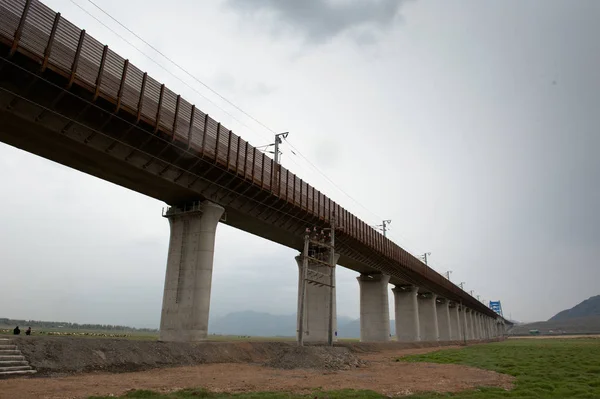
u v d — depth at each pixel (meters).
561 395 16.38
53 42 23.81
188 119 32.91
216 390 17.02
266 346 38.19
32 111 25.36
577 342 83.69
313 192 50.56
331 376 23.72
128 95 27.88
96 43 26.36
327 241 53.62
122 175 33.50
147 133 29.70
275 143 46.22
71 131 27.36
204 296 36.75
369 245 63.81
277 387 18.44
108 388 16.30
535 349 52.88
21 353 19.94
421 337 103.94
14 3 22.42
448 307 121.50
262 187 40.53
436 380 21.97
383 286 76.62
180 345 29.72
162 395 14.80
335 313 55.22
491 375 24.47
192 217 39.22
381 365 32.97
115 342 25.23
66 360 21.08
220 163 35.53
